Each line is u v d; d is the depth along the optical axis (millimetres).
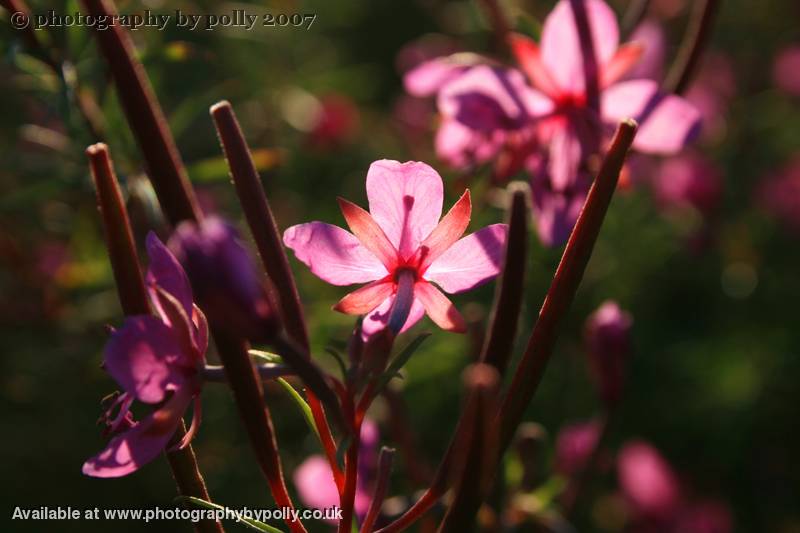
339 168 784
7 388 617
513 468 376
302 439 596
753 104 902
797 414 709
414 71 384
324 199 756
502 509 403
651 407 695
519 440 373
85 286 547
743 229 774
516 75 360
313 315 517
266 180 708
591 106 358
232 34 578
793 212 803
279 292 271
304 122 764
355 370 267
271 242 271
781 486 689
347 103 791
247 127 722
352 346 270
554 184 358
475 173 387
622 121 262
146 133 267
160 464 639
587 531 637
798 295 760
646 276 733
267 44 748
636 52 354
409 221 280
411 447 376
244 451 621
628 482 617
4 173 580
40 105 547
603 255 677
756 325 752
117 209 263
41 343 606
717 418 695
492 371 246
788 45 951
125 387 265
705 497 665
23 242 602
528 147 361
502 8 428
